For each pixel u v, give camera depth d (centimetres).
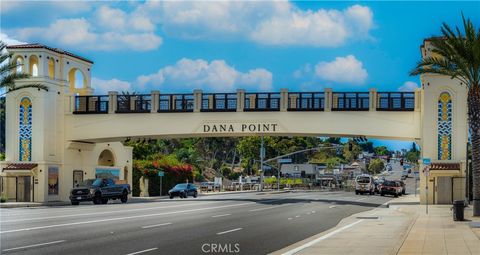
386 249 1750
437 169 4375
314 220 2994
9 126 5016
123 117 5106
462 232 2259
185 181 7519
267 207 4134
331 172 15612
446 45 3472
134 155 8125
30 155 4969
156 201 5234
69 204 4681
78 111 5191
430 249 1711
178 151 12062
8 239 1916
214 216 3145
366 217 3238
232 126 4909
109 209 3700
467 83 3556
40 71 4969
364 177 7750
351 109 4762
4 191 4928
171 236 2083
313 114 4812
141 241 1912
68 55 5241
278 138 14638
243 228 2466
